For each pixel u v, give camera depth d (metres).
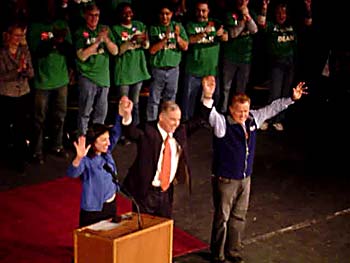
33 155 11.59
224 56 13.05
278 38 12.97
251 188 11.12
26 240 9.25
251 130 8.34
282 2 13.52
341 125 13.89
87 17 11.41
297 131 13.55
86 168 8.02
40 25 11.35
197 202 10.57
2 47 10.94
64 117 11.81
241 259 8.83
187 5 13.11
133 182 8.02
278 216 10.24
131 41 11.99
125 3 11.92
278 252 9.23
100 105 11.97
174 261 8.85
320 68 14.67
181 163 8.18
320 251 9.31
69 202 10.37
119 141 12.50
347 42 13.95
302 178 11.60
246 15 12.59
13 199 10.38
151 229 7.28
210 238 9.53
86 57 11.43
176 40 12.28
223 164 8.33
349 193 11.14
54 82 11.43
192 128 8.29
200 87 12.91
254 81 14.92
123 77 12.10
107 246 7.00
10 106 11.08
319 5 14.21
